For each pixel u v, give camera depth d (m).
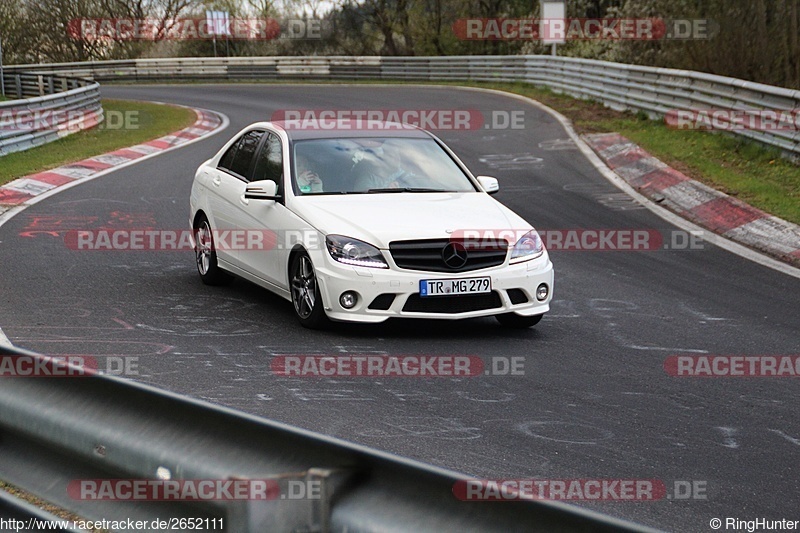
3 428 8.42
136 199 30.17
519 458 10.55
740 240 25.64
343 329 16.39
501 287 16.05
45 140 42.44
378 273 15.44
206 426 6.96
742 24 41.88
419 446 10.84
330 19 104.44
